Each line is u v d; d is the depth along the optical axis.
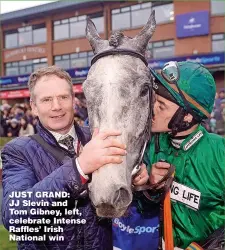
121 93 1.29
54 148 1.52
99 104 1.29
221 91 5.33
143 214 1.69
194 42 8.09
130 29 7.66
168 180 1.56
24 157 1.49
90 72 1.39
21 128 5.01
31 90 1.55
